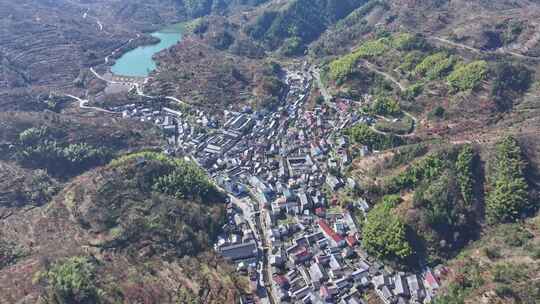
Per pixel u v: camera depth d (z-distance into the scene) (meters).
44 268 142.38
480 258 152.62
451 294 141.12
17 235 169.50
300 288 155.38
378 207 184.12
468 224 170.88
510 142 182.00
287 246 174.50
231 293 150.12
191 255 165.38
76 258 146.50
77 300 129.38
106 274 145.88
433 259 162.88
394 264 162.88
